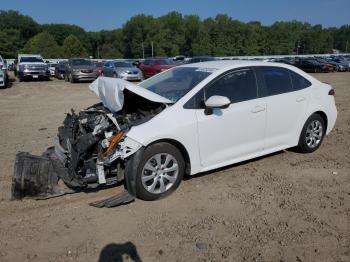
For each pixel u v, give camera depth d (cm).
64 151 498
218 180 533
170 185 482
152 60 2688
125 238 387
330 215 430
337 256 354
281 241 378
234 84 536
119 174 469
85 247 372
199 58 2783
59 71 2806
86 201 473
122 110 514
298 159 620
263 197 479
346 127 882
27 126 912
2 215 436
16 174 467
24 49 10238
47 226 412
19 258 354
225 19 11306
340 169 576
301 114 611
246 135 543
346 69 3747
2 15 11550
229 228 404
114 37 12112
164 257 354
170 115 476
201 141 496
